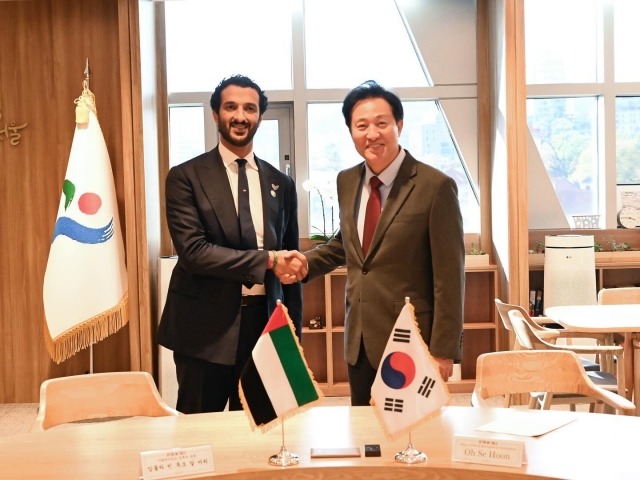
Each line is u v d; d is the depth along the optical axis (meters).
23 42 5.67
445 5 6.29
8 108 5.70
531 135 6.50
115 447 2.06
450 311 2.64
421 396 1.95
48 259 5.23
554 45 6.55
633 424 2.17
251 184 3.35
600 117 6.56
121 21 5.30
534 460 1.86
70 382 2.74
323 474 1.83
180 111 6.36
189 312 3.19
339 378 6.30
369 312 2.70
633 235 6.49
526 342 4.09
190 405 3.20
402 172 2.73
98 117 5.62
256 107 3.27
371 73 6.39
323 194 6.36
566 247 5.66
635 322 4.18
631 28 6.57
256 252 3.11
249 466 1.86
